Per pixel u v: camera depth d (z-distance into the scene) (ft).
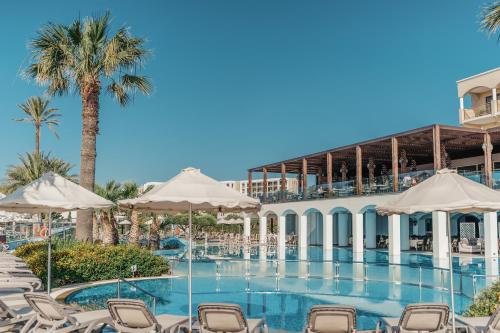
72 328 22.77
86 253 47.03
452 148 96.68
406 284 48.55
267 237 120.78
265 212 118.62
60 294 39.11
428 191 21.26
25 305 28.48
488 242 71.05
